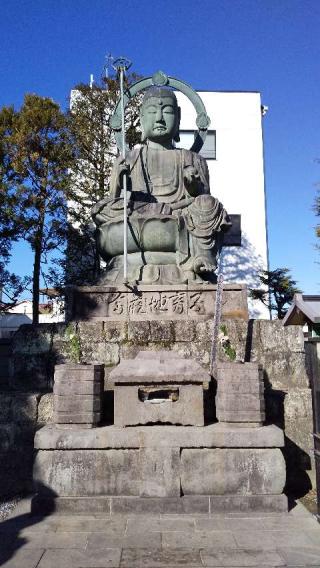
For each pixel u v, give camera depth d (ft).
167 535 14.90
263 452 17.06
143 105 33.47
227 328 23.49
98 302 25.30
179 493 16.72
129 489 16.88
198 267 26.71
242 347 23.29
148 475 16.81
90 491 16.85
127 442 17.02
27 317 97.09
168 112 32.76
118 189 29.50
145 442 17.02
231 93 82.74
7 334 94.43
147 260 27.81
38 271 55.67
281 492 16.93
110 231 28.43
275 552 13.80
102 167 57.62
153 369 18.06
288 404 21.58
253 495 16.80
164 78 34.24
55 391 17.89
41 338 23.48
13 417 20.75
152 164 31.24
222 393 18.02
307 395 21.79
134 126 56.70
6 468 20.21
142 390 19.31
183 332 23.56
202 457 16.98
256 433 17.10
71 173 57.16
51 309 62.39
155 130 32.58
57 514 16.58
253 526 15.61
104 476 16.92
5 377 27.25
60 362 23.16
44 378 23.08
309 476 20.71
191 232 28.02
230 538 14.73
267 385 22.89
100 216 29.17
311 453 20.98
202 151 81.05
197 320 23.91
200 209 28.25
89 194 56.08
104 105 57.11
